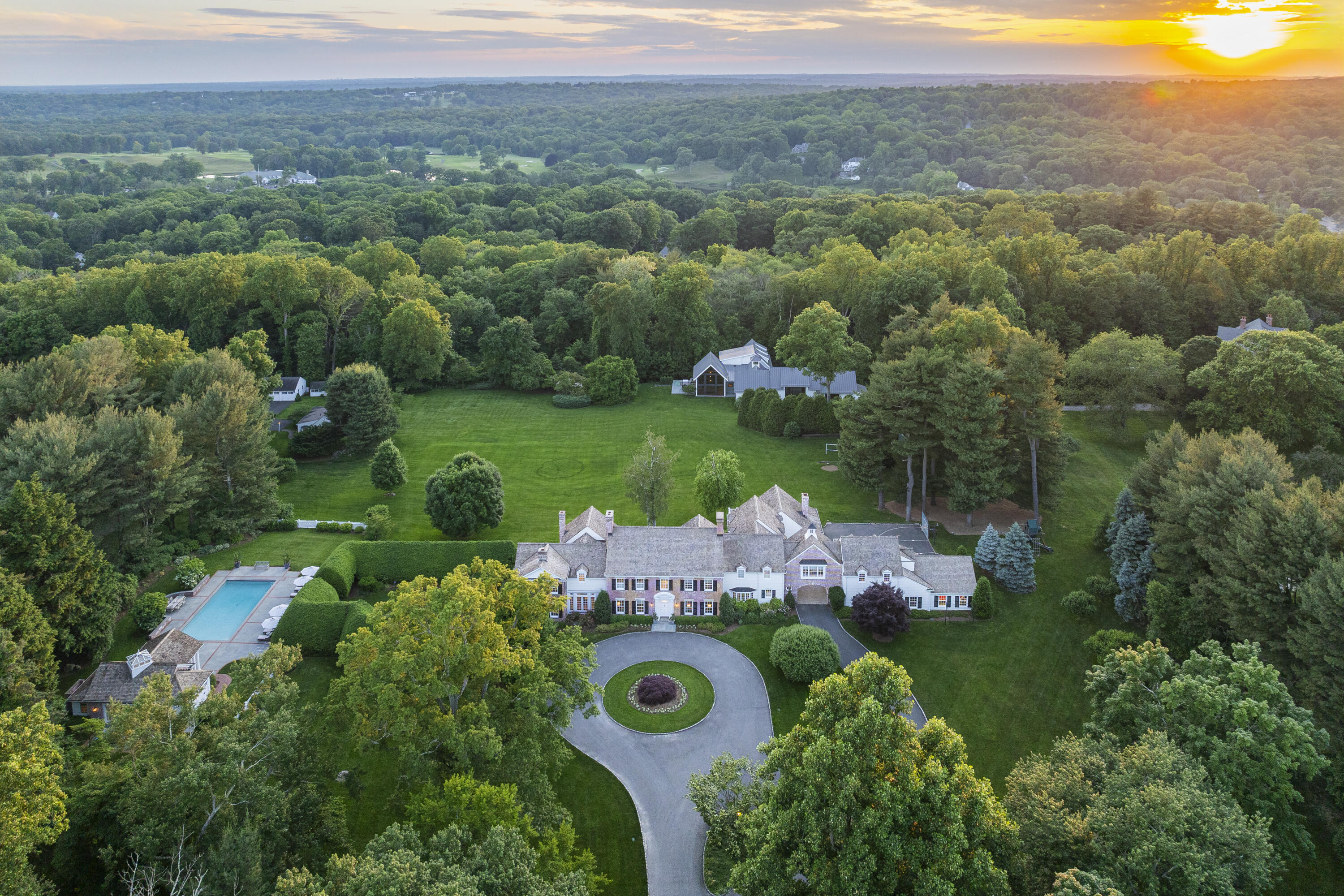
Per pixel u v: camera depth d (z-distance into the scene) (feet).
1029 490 317.83
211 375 336.08
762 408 415.64
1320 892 169.48
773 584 267.18
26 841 120.57
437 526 308.81
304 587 260.62
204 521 302.86
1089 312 464.65
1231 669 173.27
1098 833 137.59
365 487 359.46
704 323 499.51
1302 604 187.01
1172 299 460.55
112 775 143.23
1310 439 337.31
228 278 467.93
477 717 166.40
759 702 226.99
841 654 245.04
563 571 263.90
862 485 328.70
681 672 239.09
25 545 216.33
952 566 268.00
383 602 189.67
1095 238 585.22
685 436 410.11
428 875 118.62
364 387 387.34
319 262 476.13
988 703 226.38
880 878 128.98
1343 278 469.16
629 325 490.08
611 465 378.94
